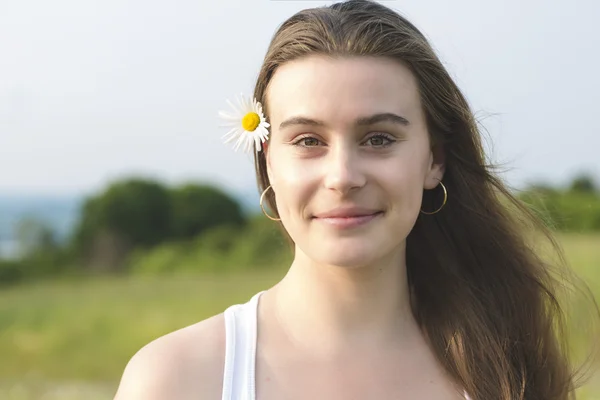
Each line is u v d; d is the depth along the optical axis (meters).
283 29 2.02
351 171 1.85
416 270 2.40
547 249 2.75
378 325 2.09
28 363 7.48
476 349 2.29
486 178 2.37
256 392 1.96
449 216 2.41
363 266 2.01
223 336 2.03
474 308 2.35
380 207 1.90
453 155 2.29
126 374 1.95
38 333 8.81
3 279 17.56
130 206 21.73
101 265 20.05
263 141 2.09
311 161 1.91
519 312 2.49
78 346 8.14
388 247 1.93
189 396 1.91
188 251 18.78
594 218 8.35
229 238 18.83
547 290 2.55
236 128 2.10
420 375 2.12
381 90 1.90
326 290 2.04
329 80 1.88
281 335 2.05
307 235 1.92
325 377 2.00
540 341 2.50
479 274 2.46
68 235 21.02
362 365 2.04
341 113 1.86
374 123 1.88
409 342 2.16
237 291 11.32
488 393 2.22
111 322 9.33
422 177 2.01
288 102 1.92
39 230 20.34
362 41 1.90
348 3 2.07
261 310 2.10
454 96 2.16
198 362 1.96
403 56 1.96
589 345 2.97
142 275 17.61
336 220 1.88
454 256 2.43
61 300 11.75
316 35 1.92
